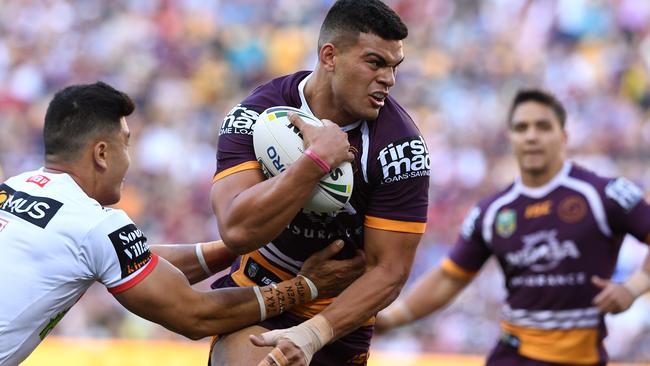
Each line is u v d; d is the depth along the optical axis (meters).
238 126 12.89
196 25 50.44
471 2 51.31
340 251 13.59
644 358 32.88
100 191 12.91
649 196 41.41
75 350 25.28
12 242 12.22
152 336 33.06
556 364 18.77
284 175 11.83
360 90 12.22
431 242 39.03
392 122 12.91
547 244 18.83
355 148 12.79
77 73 48.03
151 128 44.75
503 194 19.62
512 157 43.25
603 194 18.53
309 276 13.28
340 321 12.68
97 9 50.78
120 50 48.97
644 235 18.28
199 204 41.19
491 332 33.75
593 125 45.28
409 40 49.69
